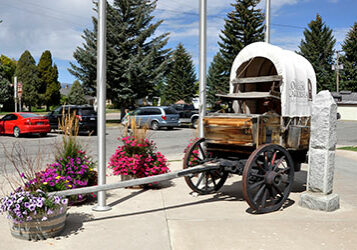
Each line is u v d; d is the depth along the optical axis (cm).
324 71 5747
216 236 471
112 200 661
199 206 626
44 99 6122
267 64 763
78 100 6562
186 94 5884
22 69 5919
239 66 717
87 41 2931
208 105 4862
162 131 2450
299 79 689
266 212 585
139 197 687
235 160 653
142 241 453
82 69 2995
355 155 1348
